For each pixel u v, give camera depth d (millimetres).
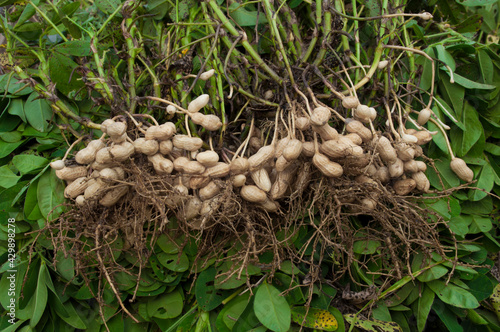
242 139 695
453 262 627
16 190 666
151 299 668
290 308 636
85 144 668
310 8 749
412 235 658
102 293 621
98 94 727
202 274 658
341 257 664
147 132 605
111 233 614
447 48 748
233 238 662
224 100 703
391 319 665
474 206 714
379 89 682
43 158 684
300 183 613
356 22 671
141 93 735
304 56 654
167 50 692
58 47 688
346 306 669
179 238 662
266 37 718
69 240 620
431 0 793
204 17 699
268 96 694
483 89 737
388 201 627
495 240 714
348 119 614
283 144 612
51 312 658
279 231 665
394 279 666
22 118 706
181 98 673
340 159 598
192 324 652
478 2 799
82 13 754
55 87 690
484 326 690
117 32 730
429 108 685
